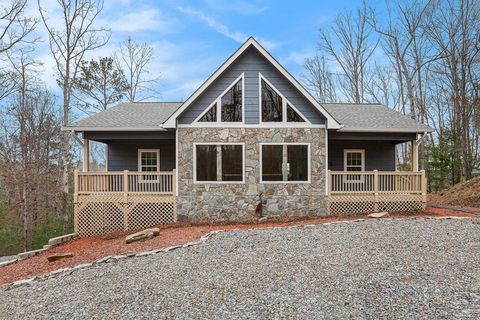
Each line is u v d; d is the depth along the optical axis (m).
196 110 13.27
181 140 13.23
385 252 7.32
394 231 9.27
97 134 14.07
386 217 12.11
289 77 13.09
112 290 6.19
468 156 23.08
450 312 4.45
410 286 5.38
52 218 19.16
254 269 6.68
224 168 13.23
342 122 14.49
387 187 13.77
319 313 4.67
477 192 18.12
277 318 4.60
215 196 13.19
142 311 5.14
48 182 19.05
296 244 8.32
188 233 10.84
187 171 13.23
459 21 24.94
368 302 4.92
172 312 5.02
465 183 20.53
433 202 19.61
